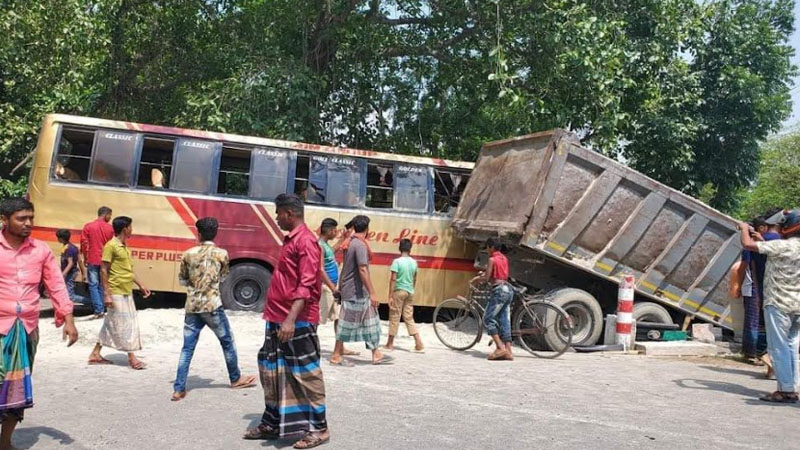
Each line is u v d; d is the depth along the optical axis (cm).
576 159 1027
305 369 489
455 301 1020
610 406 634
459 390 690
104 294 745
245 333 1025
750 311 912
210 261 639
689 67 1988
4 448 462
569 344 947
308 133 1526
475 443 502
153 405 598
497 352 904
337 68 1688
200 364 796
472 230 1172
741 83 1970
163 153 1180
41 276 469
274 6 1659
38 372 727
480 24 1562
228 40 1803
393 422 556
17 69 1487
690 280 1105
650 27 1659
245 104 1487
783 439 532
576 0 1440
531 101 1548
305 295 484
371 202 1262
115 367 762
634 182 1051
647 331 1084
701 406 644
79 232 1112
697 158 2067
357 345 997
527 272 1130
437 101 1795
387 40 1744
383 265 1230
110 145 1137
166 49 1866
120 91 1841
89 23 1445
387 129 1783
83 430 521
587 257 1050
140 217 1134
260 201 1186
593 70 1414
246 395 640
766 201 3216
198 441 499
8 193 1560
